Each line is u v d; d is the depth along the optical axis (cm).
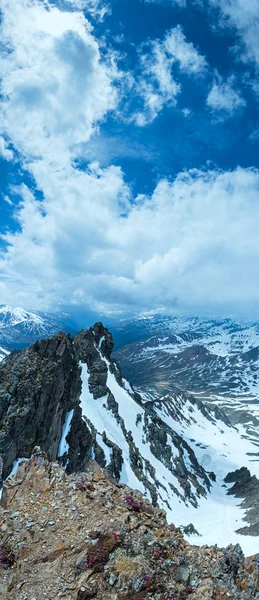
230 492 16650
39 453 3175
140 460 12369
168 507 11325
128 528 2331
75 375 9438
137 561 2122
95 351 16562
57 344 8631
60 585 1997
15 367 7562
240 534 10406
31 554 2214
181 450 17012
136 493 2864
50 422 7456
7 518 2509
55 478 2866
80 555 2125
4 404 6812
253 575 2575
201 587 2148
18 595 1975
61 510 2527
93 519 2406
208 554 2539
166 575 2122
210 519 11919
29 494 2733
